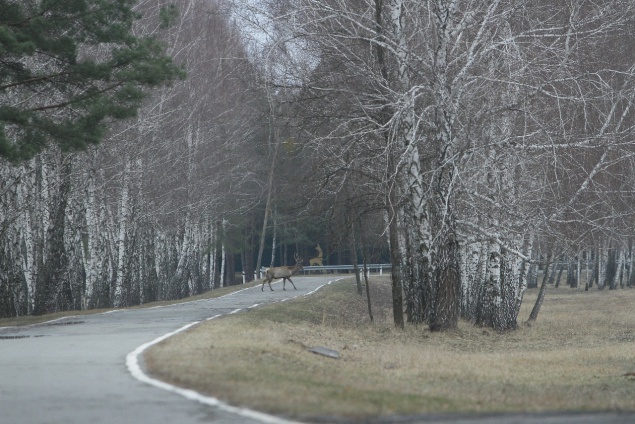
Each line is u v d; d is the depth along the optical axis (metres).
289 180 78.00
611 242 94.56
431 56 58.38
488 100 59.16
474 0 60.62
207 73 125.75
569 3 58.66
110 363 31.84
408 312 72.31
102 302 102.88
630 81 61.16
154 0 118.88
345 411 21.84
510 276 71.75
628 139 65.00
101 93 64.62
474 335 64.06
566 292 160.25
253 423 19.98
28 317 73.56
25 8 65.69
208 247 160.62
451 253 62.09
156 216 127.25
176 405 22.47
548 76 58.09
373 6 61.22
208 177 134.12
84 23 62.78
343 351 44.41
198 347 35.81
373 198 71.12
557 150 58.66
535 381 36.91
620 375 40.44
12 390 25.55
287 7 57.94
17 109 60.19
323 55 60.06
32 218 98.19
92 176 98.50
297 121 61.75
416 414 22.25
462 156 58.56
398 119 55.75
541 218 61.75
